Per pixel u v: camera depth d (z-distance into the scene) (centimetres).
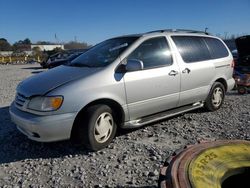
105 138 469
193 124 594
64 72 493
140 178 379
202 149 257
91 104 459
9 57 4812
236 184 239
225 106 735
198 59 621
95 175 391
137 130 559
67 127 434
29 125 434
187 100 596
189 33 634
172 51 569
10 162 439
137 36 543
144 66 517
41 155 460
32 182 379
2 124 622
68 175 394
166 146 482
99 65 499
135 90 495
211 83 652
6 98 936
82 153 461
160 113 557
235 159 241
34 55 5194
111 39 583
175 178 212
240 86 903
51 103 429
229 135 528
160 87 532
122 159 435
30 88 463
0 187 369
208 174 221
